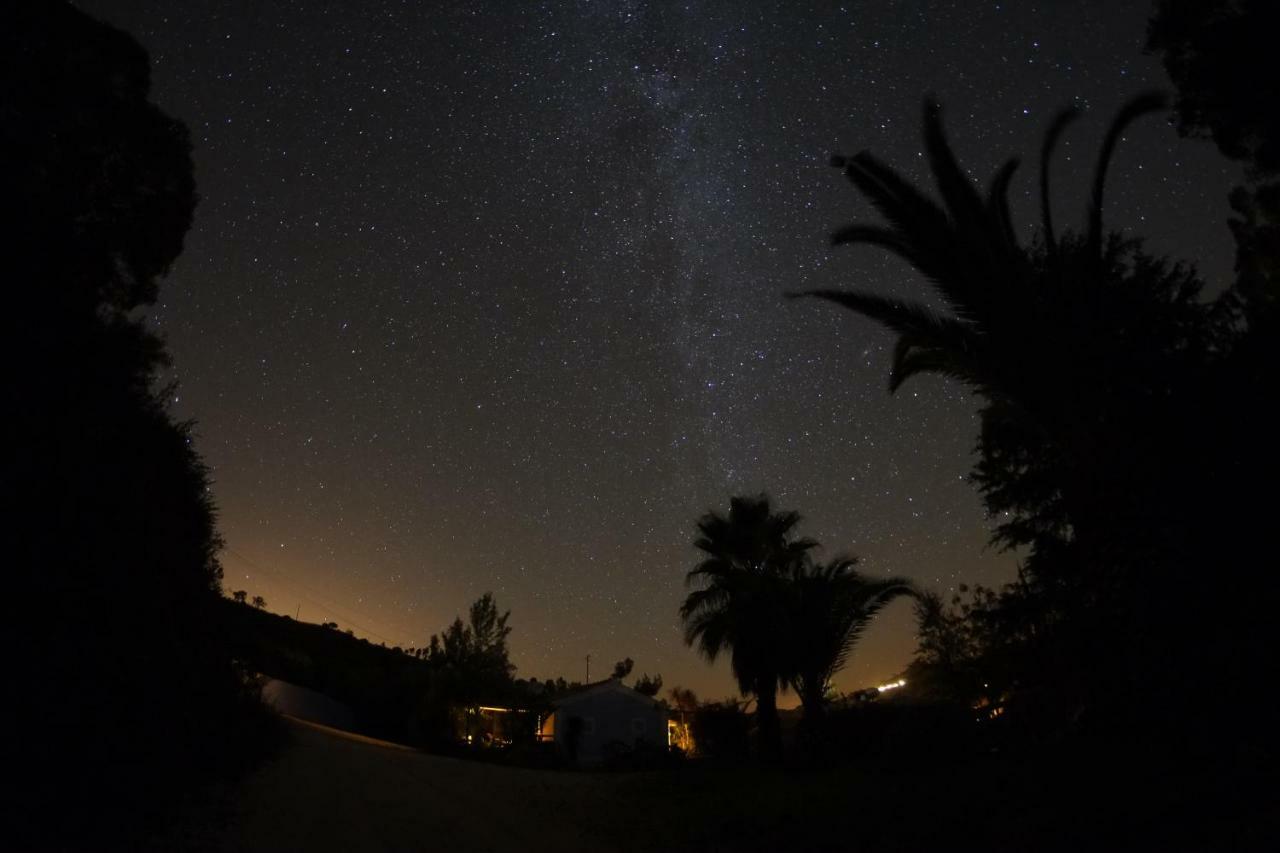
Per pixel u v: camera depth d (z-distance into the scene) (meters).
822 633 21.59
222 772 10.62
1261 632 9.32
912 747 14.91
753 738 26.81
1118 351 11.49
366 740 26.38
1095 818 8.06
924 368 13.32
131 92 13.86
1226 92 13.80
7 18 12.22
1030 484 14.49
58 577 8.06
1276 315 11.05
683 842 11.16
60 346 9.20
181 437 11.98
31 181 11.19
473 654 45.62
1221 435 10.40
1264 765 7.95
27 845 6.61
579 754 39.50
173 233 14.47
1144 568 10.88
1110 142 12.22
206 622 11.85
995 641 15.46
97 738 7.91
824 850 9.61
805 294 12.05
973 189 11.48
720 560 24.08
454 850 9.85
